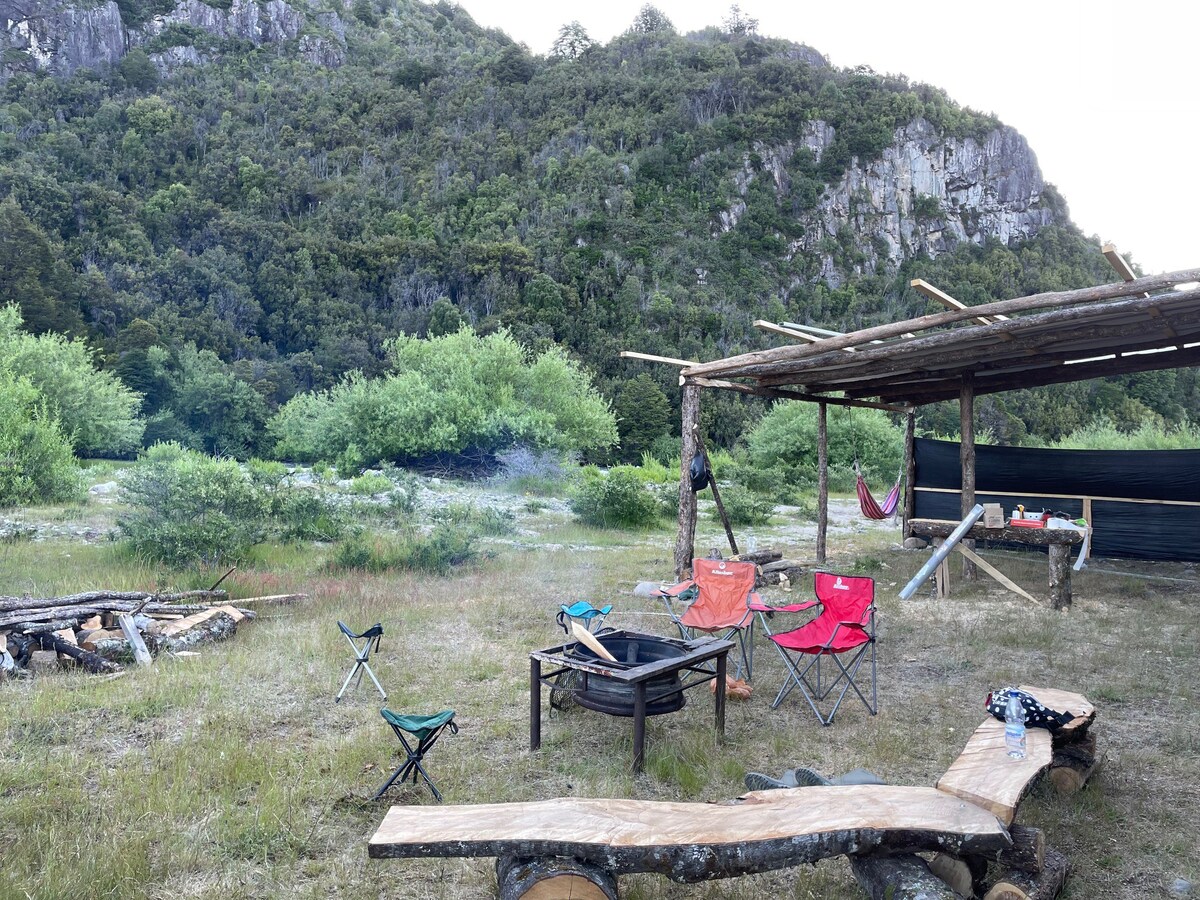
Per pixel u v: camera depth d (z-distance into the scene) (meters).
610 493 16.97
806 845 2.60
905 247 130.00
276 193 107.75
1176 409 67.62
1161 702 5.40
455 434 29.25
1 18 141.12
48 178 90.44
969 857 2.88
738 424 57.91
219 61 160.25
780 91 143.50
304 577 10.16
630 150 131.88
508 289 90.12
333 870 3.24
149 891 3.06
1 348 28.75
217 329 71.06
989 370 10.09
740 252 115.06
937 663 6.39
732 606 6.20
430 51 184.00
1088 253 135.62
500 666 6.31
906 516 13.91
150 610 7.35
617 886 2.79
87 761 4.32
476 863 3.28
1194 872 3.20
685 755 4.42
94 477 22.81
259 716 5.11
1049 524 8.88
